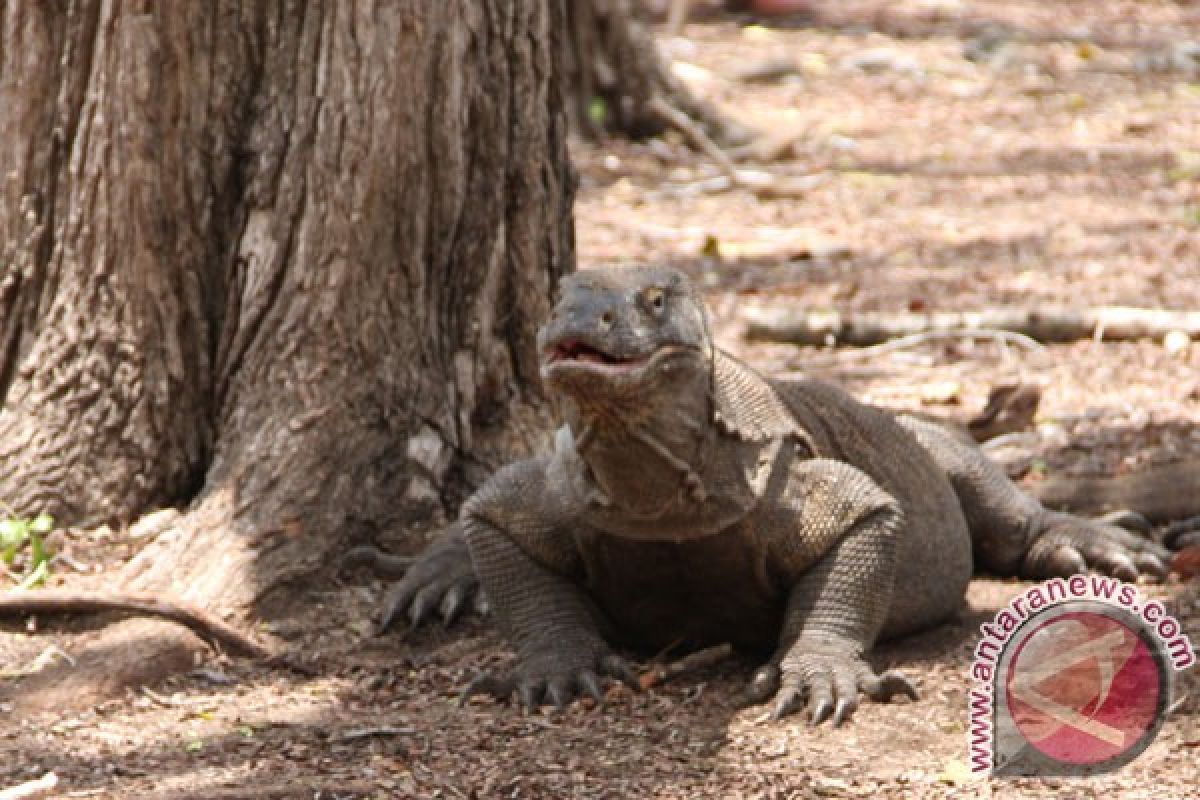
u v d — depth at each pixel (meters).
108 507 12.51
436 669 11.02
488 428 13.02
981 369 17.70
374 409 12.53
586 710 10.22
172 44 12.40
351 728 10.03
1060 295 20.64
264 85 12.60
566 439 10.58
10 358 12.78
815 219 25.31
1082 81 36.69
